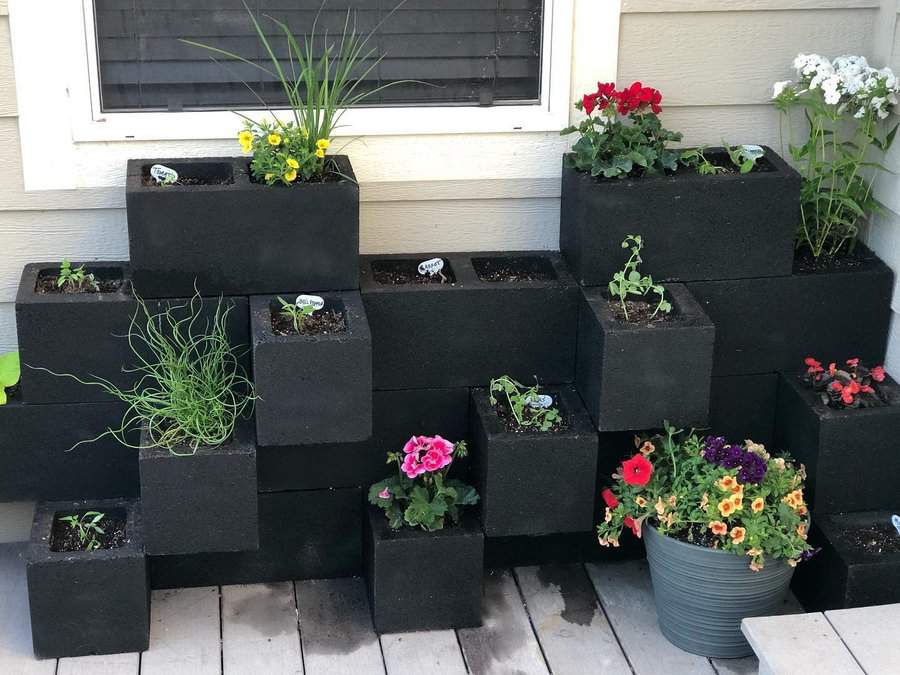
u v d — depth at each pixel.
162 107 2.97
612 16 2.97
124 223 2.99
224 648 2.87
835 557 2.83
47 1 2.78
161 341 2.78
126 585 2.78
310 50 2.86
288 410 2.68
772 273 2.99
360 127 2.98
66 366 2.84
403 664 2.83
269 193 2.73
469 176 3.06
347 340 2.63
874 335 3.12
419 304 2.90
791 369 3.12
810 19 3.05
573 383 3.04
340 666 2.82
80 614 2.79
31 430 2.89
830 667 2.56
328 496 3.06
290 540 3.09
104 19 2.87
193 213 2.72
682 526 2.75
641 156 2.85
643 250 2.91
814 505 2.95
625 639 2.93
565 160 2.97
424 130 2.99
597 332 2.77
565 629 2.96
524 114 3.04
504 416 2.92
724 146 3.10
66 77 2.84
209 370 2.83
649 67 3.04
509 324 2.95
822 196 3.04
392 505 2.94
